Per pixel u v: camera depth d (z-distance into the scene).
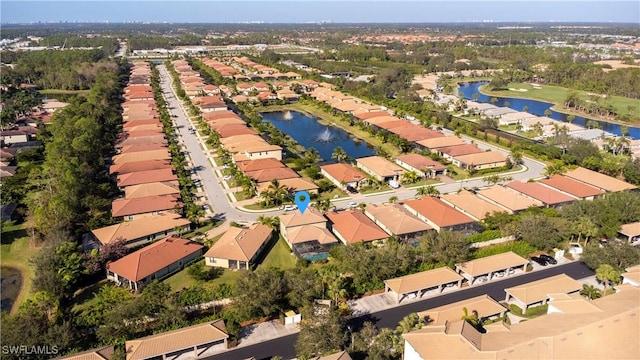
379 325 70.44
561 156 148.75
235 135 166.12
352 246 83.62
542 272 86.19
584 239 96.12
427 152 155.12
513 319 71.81
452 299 77.56
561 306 67.88
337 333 63.25
